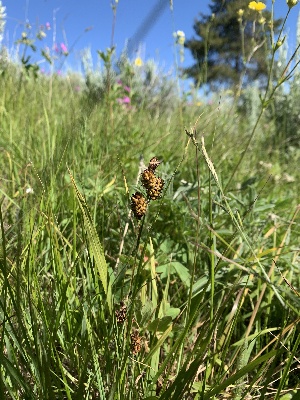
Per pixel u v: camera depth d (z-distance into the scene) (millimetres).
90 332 147
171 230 277
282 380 131
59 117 495
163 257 229
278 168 533
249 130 682
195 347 135
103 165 352
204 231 256
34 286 167
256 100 912
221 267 217
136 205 144
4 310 132
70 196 269
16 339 134
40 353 144
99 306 163
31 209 212
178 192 295
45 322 143
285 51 634
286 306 147
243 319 210
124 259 202
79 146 361
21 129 446
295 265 250
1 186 299
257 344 187
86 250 180
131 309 143
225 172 438
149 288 201
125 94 663
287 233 287
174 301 225
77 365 156
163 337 152
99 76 890
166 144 478
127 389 153
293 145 746
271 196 398
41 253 212
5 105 527
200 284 210
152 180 142
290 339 189
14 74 693
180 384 128
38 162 342
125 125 506
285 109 716
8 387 130
